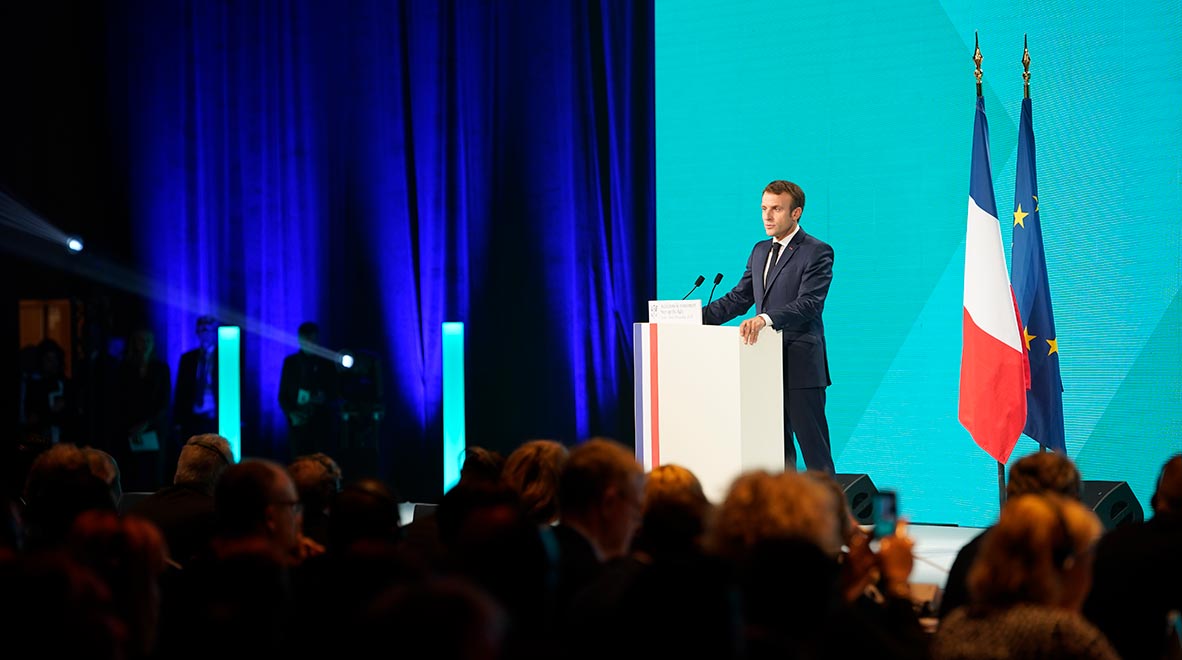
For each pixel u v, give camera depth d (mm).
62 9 15992
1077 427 11352
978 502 11891
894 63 12258
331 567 3369
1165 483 4543
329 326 15445
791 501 3662
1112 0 11242
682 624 2883
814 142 12625
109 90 16047
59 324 15898
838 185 12508
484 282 14711
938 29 12062
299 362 14398
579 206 14203
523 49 14406
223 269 15844
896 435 12227
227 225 15812
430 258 14930
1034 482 5012
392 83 15055
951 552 10000
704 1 13172
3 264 16125
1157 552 4445
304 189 15492
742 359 8773
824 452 9461
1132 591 4445
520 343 14578
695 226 13258
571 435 14297
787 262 9453
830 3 12539
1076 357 11367
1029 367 9734
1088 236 11336
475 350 14789
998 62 11812
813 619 3064
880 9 12312
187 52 15844
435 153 14883
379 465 14477
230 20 15688
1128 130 11180
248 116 15680
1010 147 11781
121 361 15422
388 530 4293
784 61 12773
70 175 16125
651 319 9156
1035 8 11602
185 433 15008
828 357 12516
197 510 6293
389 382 15188
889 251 12273
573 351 14258
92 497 4953
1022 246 9812
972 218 9750
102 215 16172
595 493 4262
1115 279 11219
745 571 3141
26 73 15992
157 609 3758
